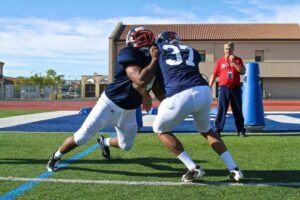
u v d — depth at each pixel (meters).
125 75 4.77
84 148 6.84
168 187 4.28
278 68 45.09
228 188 4.25
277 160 5.77
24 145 7.21
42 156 6.11
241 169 5.17
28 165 5.44
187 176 4.47
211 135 4.67
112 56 44.25
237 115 8.38
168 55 4.59
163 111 4.48
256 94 9.05
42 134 8.86
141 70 4.41
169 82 4.49
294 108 22.53
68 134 8.86
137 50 4.54
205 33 46.75
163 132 4.56
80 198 3.88
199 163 5.54
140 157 6.02
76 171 5.07
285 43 45.31
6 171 5.05
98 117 4.85
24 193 4.05
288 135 8.60
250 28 48.09
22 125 10.87
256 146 7.03
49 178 4.68
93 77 63.12
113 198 3.87
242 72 8.29
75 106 27.06
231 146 7.03
